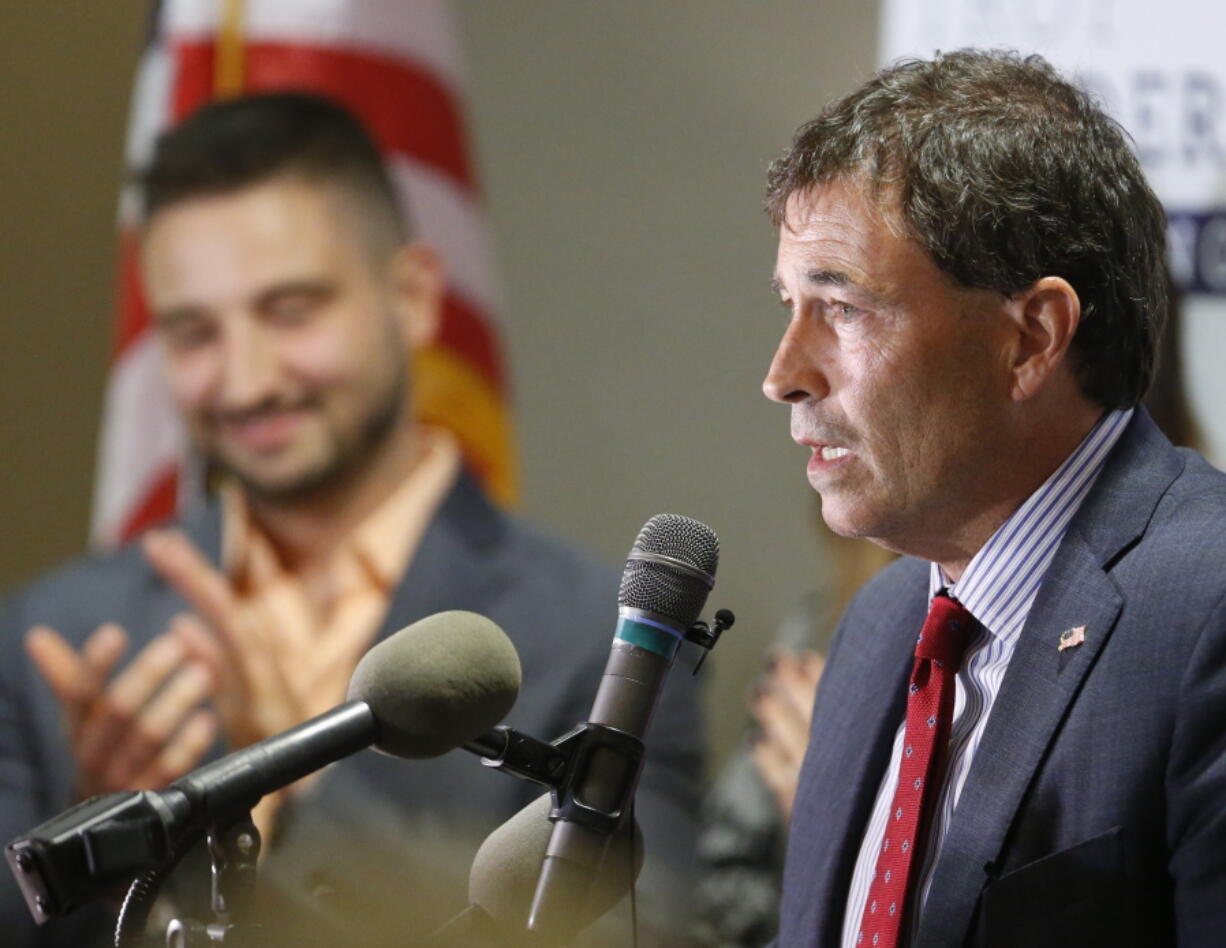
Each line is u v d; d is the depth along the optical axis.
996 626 3.90
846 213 3.81
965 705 3.96
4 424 9.41
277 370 8.41
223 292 8.45
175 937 2.72
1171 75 7.68
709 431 9.95
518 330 10.00
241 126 8.50
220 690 8.13
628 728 3.26
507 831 3.31
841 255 3.80
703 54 10.04
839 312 3.86
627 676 3.31
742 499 9.91
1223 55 7.66
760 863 8.16
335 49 8.66
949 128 3.78
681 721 7.64
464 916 3.06
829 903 4.10
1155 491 3.82
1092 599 3.70
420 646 3.01
